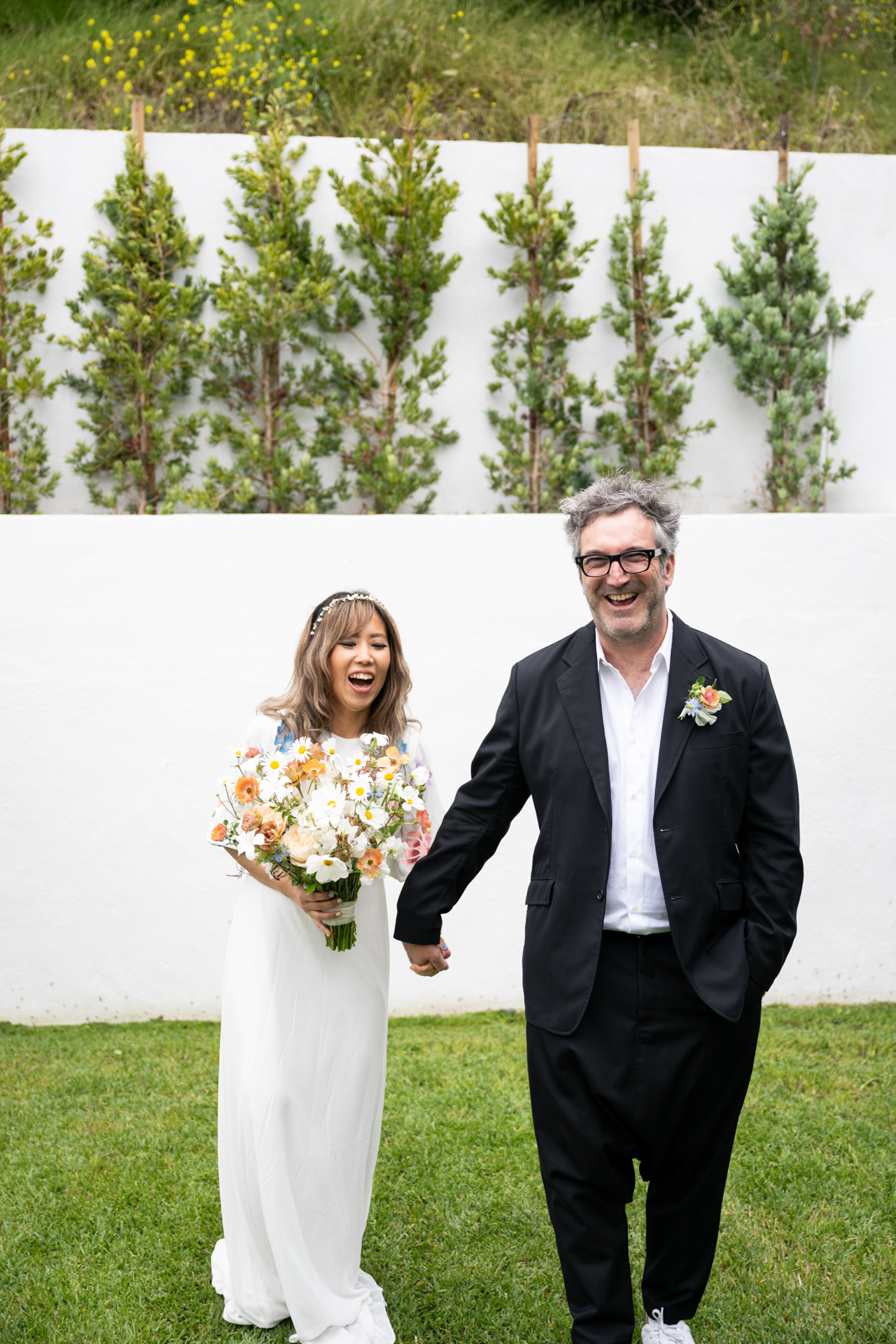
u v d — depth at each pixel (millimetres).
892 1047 4344
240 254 6070
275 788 2463
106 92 7746
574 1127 2293
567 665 2428
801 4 9336
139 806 4805
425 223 5906
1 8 8211
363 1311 2539
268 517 4812
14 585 4738
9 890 4773
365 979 2648
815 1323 2574
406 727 2846
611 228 6164
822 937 4953
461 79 8148
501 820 2535
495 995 4934
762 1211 3072
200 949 4844
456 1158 3404
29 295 5934
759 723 2324
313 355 6117
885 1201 3115
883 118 8625
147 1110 3768
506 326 6086
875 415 6184
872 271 6324
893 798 4938
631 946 2279
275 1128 2463
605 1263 2281
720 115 8273
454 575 4887
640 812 2293
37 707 4762
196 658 4809
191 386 6066
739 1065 2303
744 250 6109
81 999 4816
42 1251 2875
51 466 5969
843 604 4926
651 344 6223
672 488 6223
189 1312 2621
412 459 6016
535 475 6090
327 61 7758
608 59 8773
